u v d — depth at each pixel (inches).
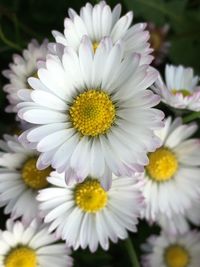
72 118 3.2
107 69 3.1
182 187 4.1
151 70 3.1
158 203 4.0
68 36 3.3
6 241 3.9
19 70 3.9
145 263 4.6
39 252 4.0
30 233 3.9
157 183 4.1
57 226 3.6
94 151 3.1
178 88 4.1
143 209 3.8
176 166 4.1
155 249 4.7
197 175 4.1
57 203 3.6
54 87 3.1
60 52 3.1
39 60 3.2
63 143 3.1
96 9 3.5
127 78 3.1
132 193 3.7
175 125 3.9
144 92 3.0
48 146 3.0
